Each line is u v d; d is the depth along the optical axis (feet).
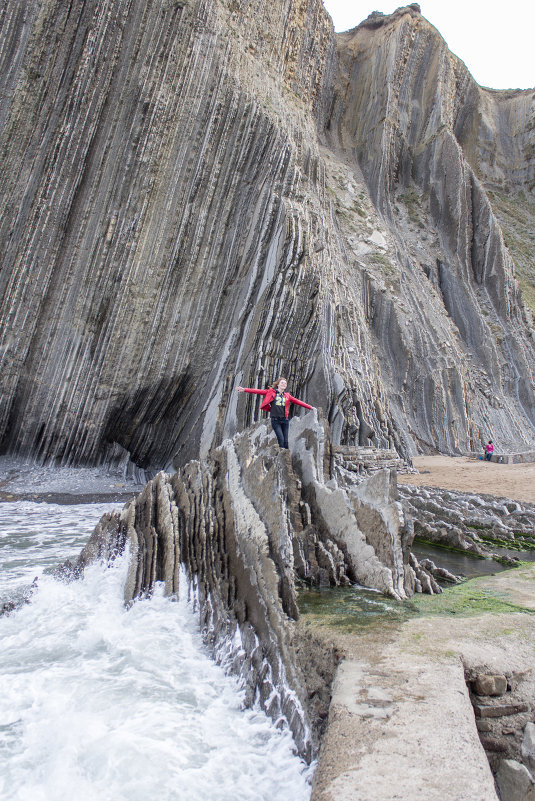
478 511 31.07
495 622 12.39
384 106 101.45
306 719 9.27
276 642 12.02
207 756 9.42
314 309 58.80
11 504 42.86
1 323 50.01
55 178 51.72
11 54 50.55
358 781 6.37
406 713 7.88
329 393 56.44
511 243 115.03
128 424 55.36
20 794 8.63
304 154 73.00
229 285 59.77
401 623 12.35
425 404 75.77
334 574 16.65
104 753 9.47
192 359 57.11
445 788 6.17
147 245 54.75
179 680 12.51
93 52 52.34
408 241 93.97
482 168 125.49
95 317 52.70
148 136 54.49
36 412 51.52
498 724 8.79
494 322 91.40
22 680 12.52
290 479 18.95
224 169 59.41
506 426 80.38
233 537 16.67
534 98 129.39
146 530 19.94
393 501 16.14
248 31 67.92
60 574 20.85
